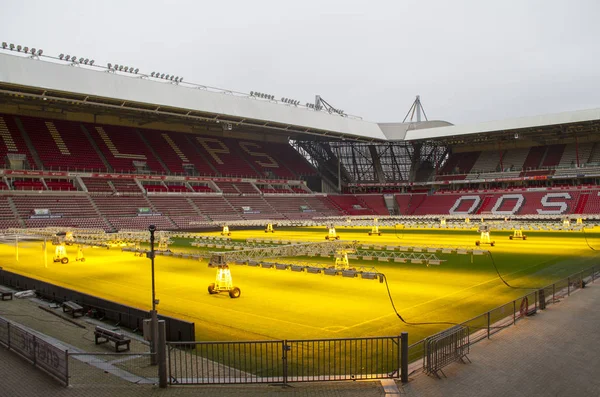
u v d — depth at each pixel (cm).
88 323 2152
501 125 9838
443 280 3225
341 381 1388
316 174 12588
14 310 2377
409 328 2012
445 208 10981
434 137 10788
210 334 1958
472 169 11712
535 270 3619
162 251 3769
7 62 6375
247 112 8825
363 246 5238
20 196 7631
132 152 9781
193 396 1303
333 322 2122
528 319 2031
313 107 10662
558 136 10919
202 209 9338
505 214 9962
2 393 1323
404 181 12588
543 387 1325
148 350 1745
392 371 1478
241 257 2870
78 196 8200
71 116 9656
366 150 12769
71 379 1434
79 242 4616
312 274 3528
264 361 1625
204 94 8350
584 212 9181
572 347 1653
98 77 7138
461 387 1330
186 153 10669
